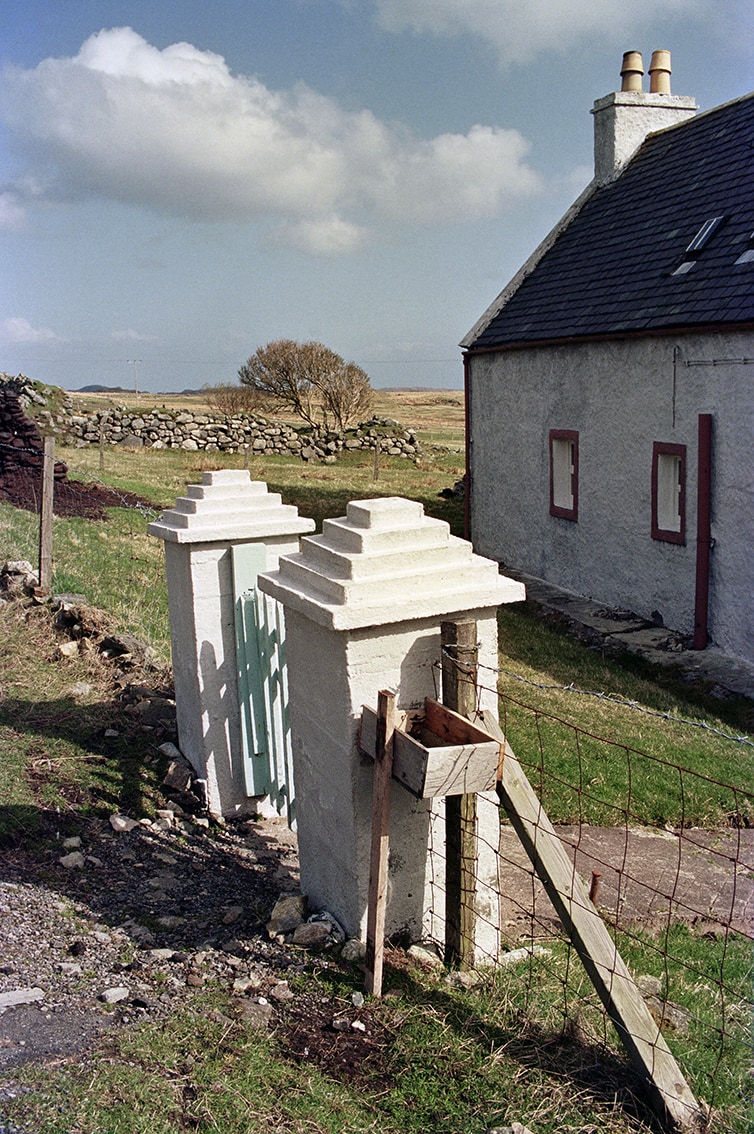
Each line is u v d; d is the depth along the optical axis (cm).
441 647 373
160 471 2559
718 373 1202
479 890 398
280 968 373
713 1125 293
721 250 1312
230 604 576
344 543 383
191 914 437
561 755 795
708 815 714
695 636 1261
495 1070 312
